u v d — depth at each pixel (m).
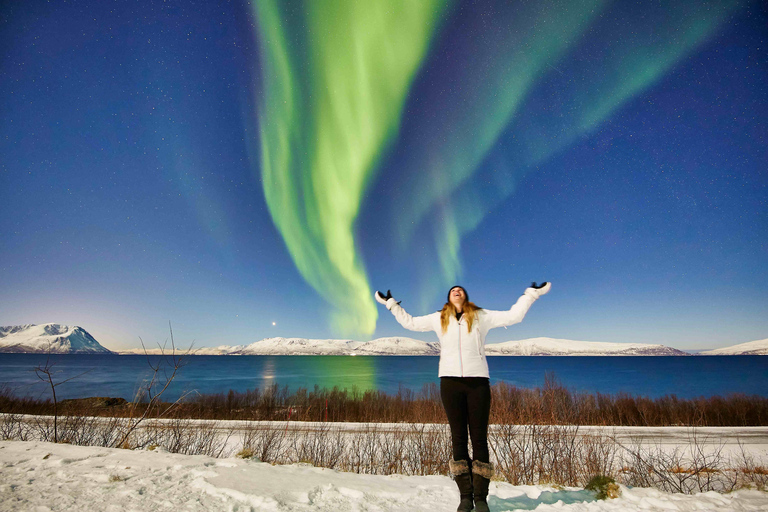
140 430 7.07
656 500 3.25
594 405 26.14
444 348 3.27
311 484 3.29
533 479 5.84
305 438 8.18
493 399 8.52
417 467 7.08
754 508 3.08
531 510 3.08
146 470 3.46
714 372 140.88
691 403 30.50
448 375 3.14
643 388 77.12
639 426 22.78
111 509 2.51
